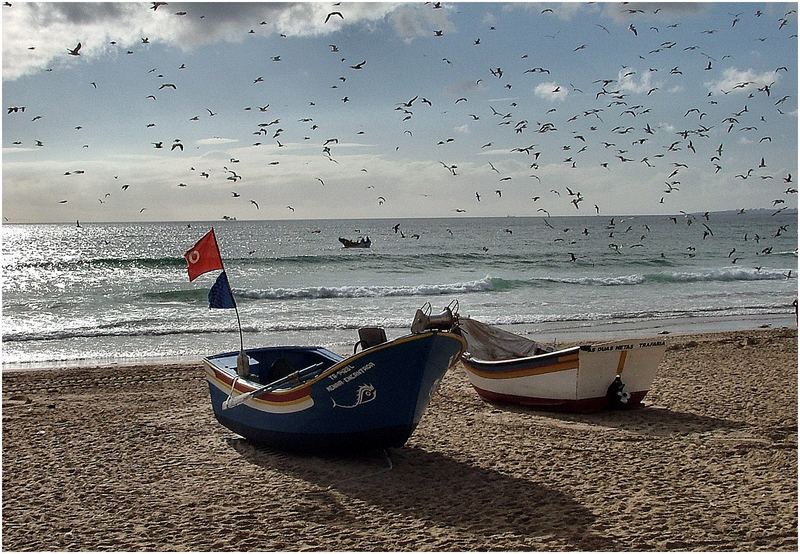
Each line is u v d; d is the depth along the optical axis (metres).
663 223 165.50
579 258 62.50
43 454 11.63
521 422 13.30
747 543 7.87
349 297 36.81
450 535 8.24
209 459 11.35
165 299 35.66
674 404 14.43
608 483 9.94
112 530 8.55
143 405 15.05
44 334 25.06
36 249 88.69
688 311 31.55
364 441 10.71
